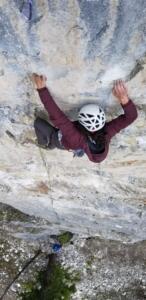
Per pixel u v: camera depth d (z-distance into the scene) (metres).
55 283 12.74
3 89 5.56
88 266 12.74
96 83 5.11
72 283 12.80
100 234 11.40
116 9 4.33
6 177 8.50
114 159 7.02
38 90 5.10
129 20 4.40
